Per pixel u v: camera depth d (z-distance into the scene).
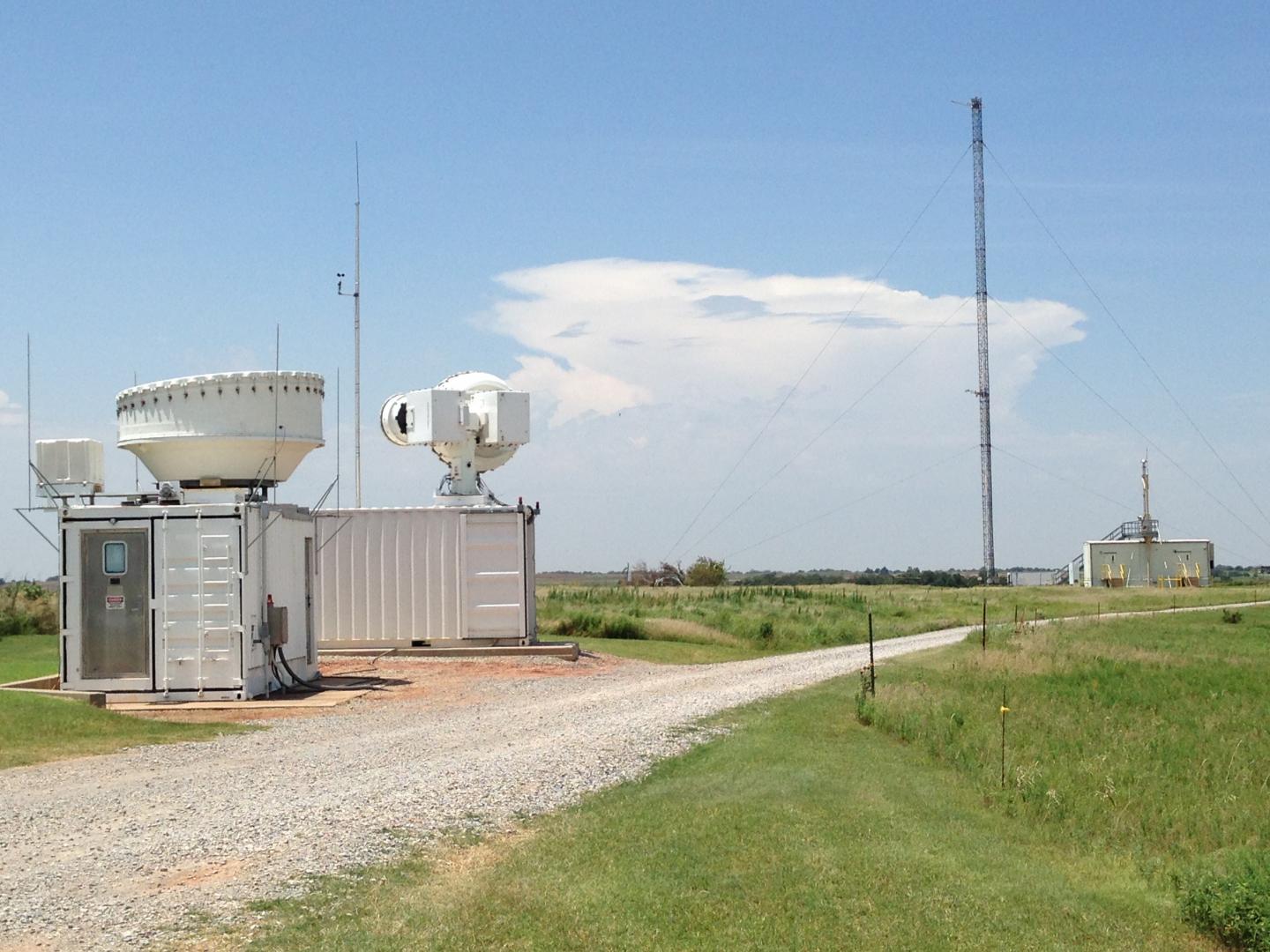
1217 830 14.00
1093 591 85.06
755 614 52.22
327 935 8.55
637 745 17.19
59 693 21.47
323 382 26.69
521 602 31.95
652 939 8.88
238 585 22.92
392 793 13.38
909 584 140.62
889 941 9.16
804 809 12.81
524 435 34.09
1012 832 13.45
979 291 93.69
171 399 25.16
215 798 13.16
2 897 9.27
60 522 22.88
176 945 8.28
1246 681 28.06
